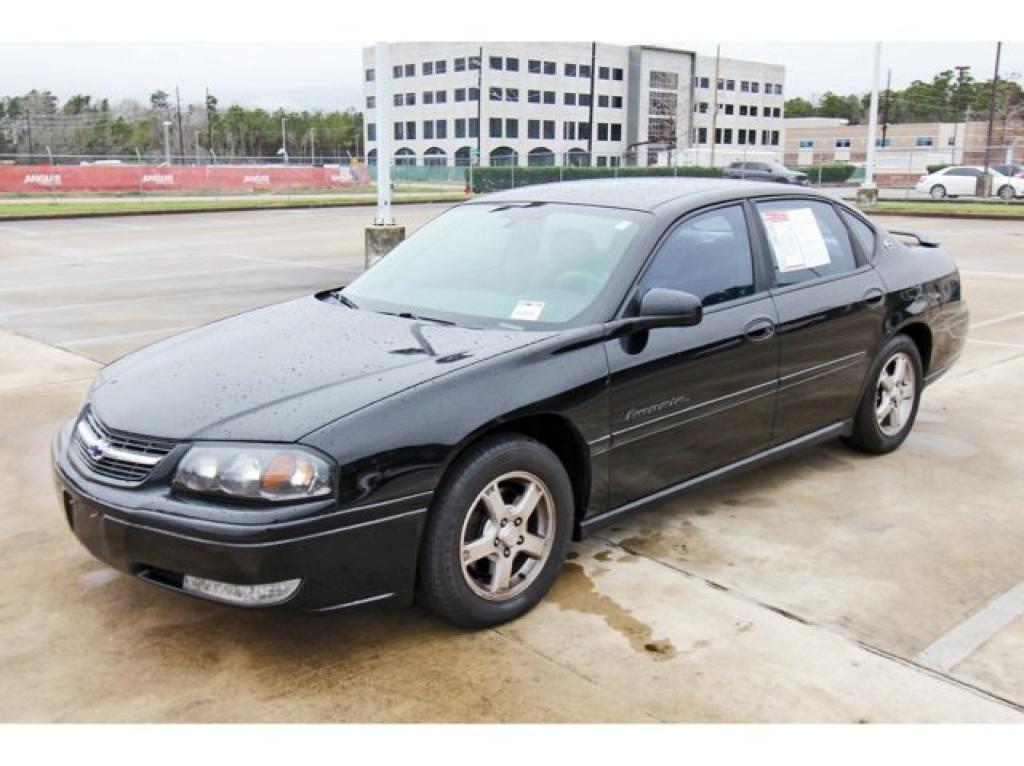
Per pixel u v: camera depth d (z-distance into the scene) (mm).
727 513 4410
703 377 3936
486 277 4078
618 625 3365
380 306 4082
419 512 3070
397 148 96062
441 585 3164
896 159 70250
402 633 3318
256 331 3857
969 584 3689
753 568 3822
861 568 3826
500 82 85312
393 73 94312
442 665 3105
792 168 57688
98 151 109625
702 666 3090
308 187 46062
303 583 2895
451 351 3426
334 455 2914
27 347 8164
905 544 4062
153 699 2920
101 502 3020
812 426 4648
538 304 3801
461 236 4473
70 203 32844
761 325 4168
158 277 13141
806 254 4602
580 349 3520
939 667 3090
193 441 2975
